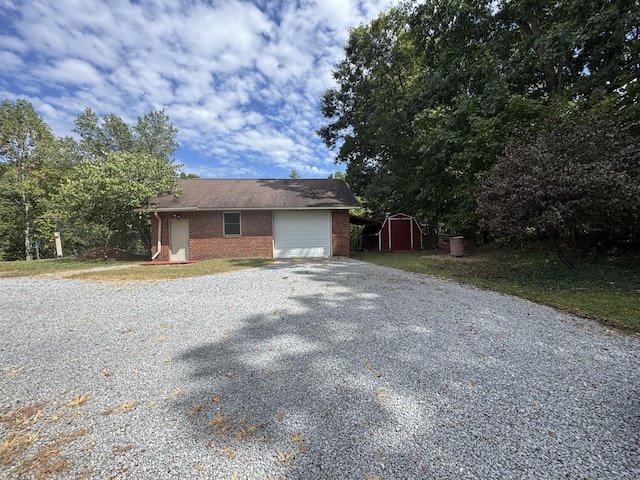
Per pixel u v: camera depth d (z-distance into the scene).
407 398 2.42
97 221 13.61
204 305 5.06
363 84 18.84
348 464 1.76
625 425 2.07
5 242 22.36
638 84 8.16
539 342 3.46
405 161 17.44
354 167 20.61
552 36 9.51
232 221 13.34
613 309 4.50
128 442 1.95
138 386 2.63
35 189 20.19
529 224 6.24
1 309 4.90
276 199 13.84
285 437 1.99
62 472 1.70
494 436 1.98
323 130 21.89
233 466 1.75
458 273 8.24
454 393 2.49
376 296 5.54
